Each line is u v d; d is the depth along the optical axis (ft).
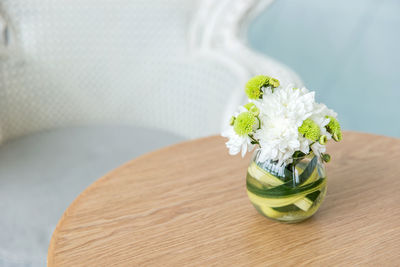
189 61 5.06
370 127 7.77
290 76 4.30
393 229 3.02
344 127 7.77
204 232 3.03
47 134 5.02
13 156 4.50
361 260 2.85
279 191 2.94
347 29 9.05
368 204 3.19
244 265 2.85
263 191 2.97
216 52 4.81
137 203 3.24
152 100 5.39
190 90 5.11
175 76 5.21
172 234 3.02
